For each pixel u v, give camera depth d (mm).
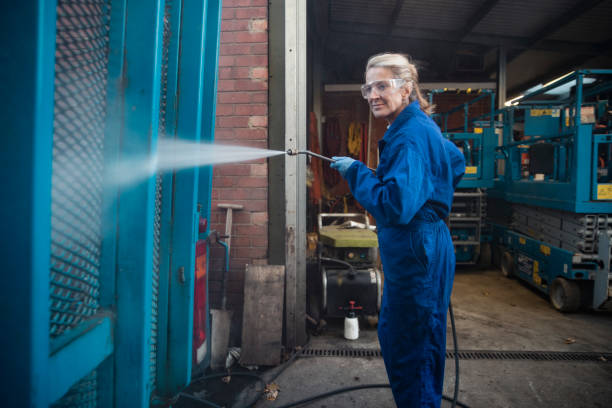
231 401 2359
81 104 917
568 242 4027
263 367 2791
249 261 3102
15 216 684
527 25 8734
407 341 1568
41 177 696
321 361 2908
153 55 1015
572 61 11094
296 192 3027
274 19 2963
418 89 1699
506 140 5930
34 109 675
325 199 8641
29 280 685
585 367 2834
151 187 1041
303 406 2320
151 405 1502
